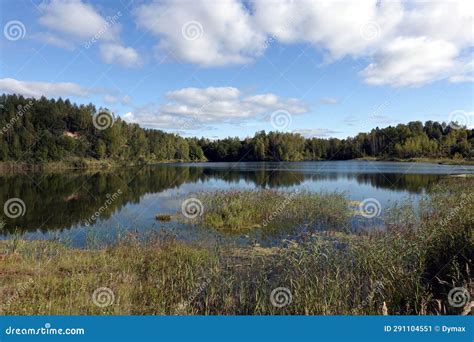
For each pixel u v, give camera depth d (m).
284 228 12.37
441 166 43.34
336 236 10.52
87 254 8.61
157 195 22.00
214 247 9.45
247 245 9.93
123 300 5.84
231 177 35.03
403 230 8.84
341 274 6.68
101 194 23.34
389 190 22.00
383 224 12.20
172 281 6.62
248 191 18.08
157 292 6.27
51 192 24.53
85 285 6.39
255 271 7.39
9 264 7.46
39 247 9.38
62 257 8.16
